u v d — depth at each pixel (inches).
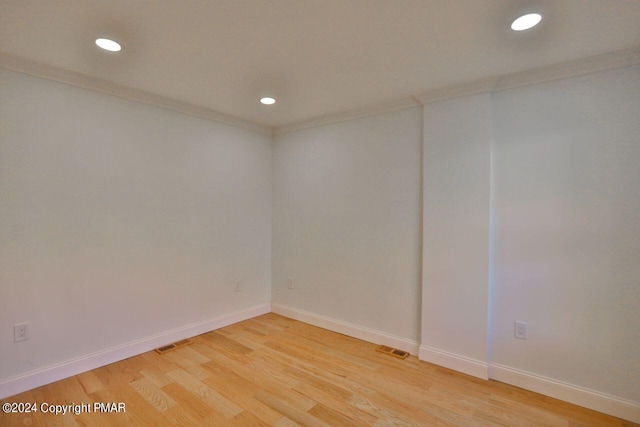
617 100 76.3
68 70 86.3
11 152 80.4
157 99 106.4
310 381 89.9
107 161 97.2
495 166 91.6
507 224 90.1
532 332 86.7
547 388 84.1
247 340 117.8
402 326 110.6
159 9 59.4
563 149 82.7
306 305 137.6
